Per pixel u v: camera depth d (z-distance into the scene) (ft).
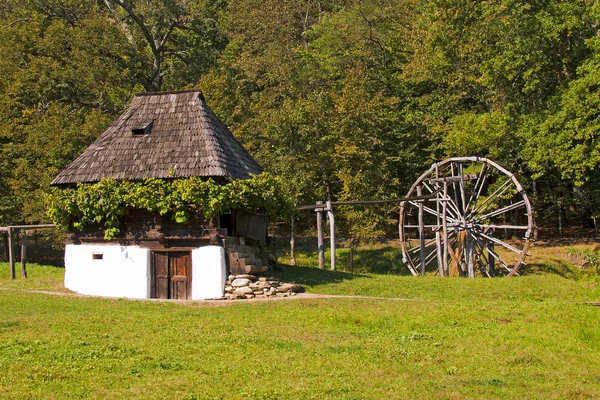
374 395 37.19
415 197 109.81
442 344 49.78
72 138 125.29
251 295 73.77
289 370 41.83
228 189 76.28
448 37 131.34
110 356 44.47
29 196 120.78
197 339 49.65
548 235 151.74
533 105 132.16
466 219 118.32
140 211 78.89
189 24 173.47
